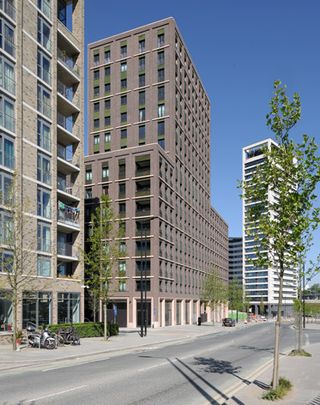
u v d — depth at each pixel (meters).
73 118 41.94
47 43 37.16
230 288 96.56
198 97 89.31
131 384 13.15
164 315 62.94
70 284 37.31
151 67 72.62
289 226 10.59
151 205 61.19
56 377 14.80
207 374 15.23
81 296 38.88
